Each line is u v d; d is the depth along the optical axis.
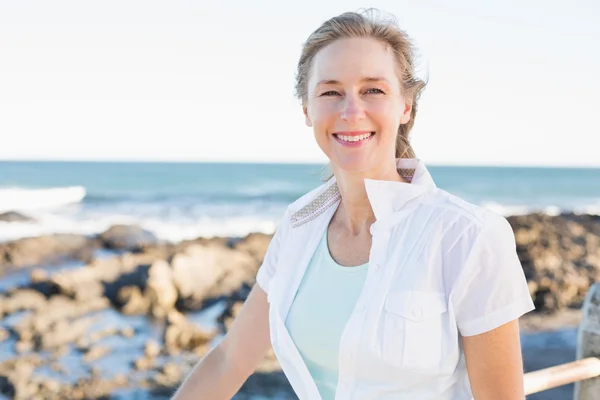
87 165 77.69
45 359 10.55
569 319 14.33
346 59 1.88
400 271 1.77
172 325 11.66
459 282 1.70
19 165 76.19
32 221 34.03
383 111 1.89
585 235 24.45
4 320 12.66
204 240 21.38
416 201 1.85
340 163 1.92
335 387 1.89
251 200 43.81
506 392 1.69
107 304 14.09
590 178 72.69
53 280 14.59
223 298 14.91
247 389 9.04
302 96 2.09
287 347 1.96
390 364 1.73
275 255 2.24
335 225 2.05
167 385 9.70
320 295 1.95
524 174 80.31
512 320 1.68
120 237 22.72
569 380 2.28
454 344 1.72
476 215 1.73
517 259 1.72
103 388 9.51
